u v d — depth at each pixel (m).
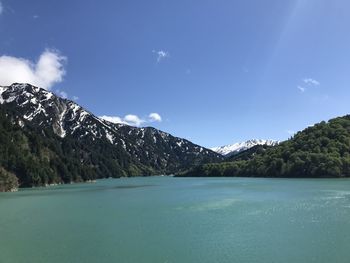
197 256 45.03
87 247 49.84
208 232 58.12
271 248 47.59
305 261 41.91
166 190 157.75
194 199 109.06
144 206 93.50
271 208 82.75
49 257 45.41
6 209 92.00
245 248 48.00
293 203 90.62
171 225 64.62
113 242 52.50
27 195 143.50
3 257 45.69
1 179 181.12
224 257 44.41
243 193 124.88
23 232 60.09
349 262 41.25
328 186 146.75
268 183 179.75
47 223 68.62
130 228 62.47
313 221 64.75
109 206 95.12
